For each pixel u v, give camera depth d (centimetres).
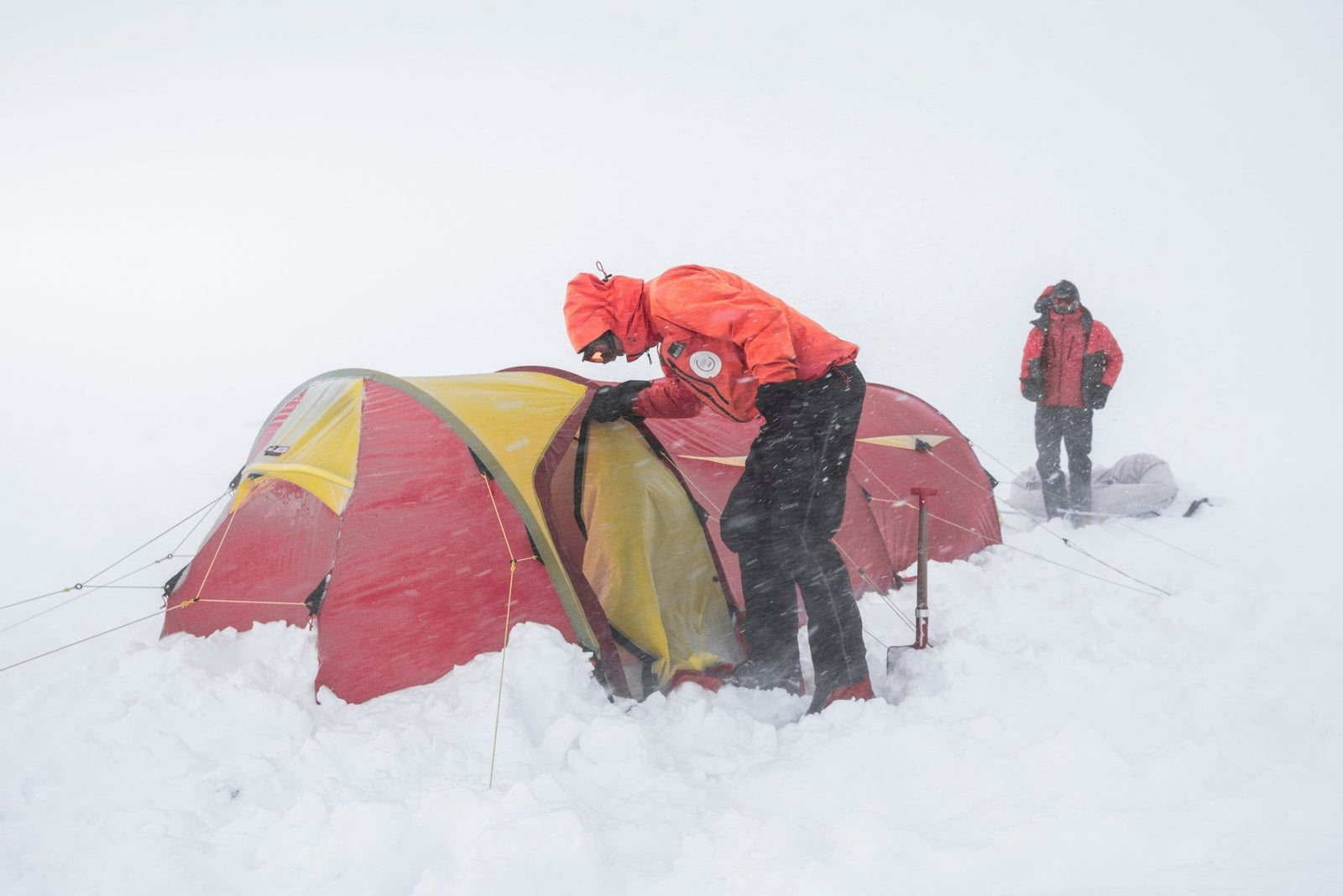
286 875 246
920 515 389
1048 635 407
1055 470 642
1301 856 228
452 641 370
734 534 364
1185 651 376
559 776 293
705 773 303
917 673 372
